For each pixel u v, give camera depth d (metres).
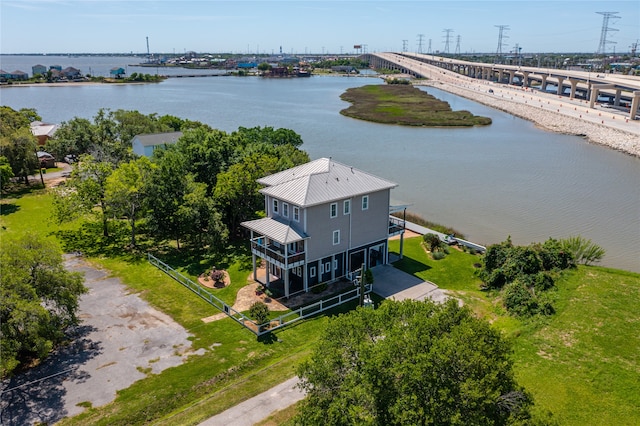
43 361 28.95
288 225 38.28
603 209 60.88
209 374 28.02
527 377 26.78
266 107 164.38
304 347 31.12
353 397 17.80
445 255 46.50
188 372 28.16
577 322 32.25
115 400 25.64
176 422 23.73
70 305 30.25
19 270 27.92
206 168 51.81
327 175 40.38
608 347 29.52
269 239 41.25
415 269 43.53
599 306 34.06
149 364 28.88
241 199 48.69
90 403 25.38
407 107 157.88
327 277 40.62
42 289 29.25
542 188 70.38
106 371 28.12
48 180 71.50
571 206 62.19
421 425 16.56
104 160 59.09
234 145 56.50
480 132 119.94
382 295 38.50
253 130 76.44
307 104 173.50
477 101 179.38
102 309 35.41
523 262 38.53
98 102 176.00
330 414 17.97
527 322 32.75
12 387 26.53
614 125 113.81
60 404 25.25
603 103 156.25
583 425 23.22
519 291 35.69
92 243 48.75
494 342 19.27
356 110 153.00
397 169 81.25
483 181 74.12
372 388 17.62
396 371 17.53
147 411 24.91
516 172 79.62
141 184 46.06
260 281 40.69
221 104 171.75
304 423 19.41
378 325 20.69
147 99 187.75
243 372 28.45
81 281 31.69
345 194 39.12
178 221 45.56
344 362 19.58
